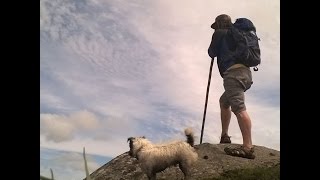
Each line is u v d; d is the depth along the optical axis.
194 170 2.35
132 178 2.42
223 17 2.46
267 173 2.23
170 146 2.14
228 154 2.51
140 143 2.12
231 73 2.40
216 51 2.47
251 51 2.36
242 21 2.41
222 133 2.64
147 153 2.11
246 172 2.28
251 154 2.46
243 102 2.40
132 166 2.55
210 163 2.42
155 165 2.12
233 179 2.22
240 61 2.40
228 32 2.45
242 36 2.36
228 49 2.44
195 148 2.39
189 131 2.19
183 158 2.14
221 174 2.30
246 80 2.38
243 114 2.39
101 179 2.45
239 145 2.66
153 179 2.15
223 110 2.56
